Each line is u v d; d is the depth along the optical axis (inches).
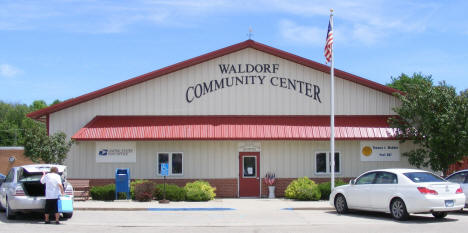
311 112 1021.2
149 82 1012.5
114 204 847.1
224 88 1018.1
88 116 1005.8
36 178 671.1
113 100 1008.2
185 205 843.4
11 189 655.8
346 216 706.2
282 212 762.2
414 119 962.7
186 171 995.9
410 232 541.3
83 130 963.3
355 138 971.9
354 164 1009.5
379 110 1027.3
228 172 997.8
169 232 558.6
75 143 993.5
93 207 795.4
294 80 1024.9
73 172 987.3
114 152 991.0
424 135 942.4
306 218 685.3
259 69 1024.2
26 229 567.5
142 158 992.9
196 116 1010.1
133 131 968.9
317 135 973.2
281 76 1024.2
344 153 1010.7
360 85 1030.4
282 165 1003.3
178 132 967.6
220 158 1000.2
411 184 631.2
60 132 982.4
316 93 1024.2
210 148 1001.5
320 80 1028.5
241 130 974.4
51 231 552.1
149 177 989.2
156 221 658.8
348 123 1002.7
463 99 922.1
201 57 1007.6
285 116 1017.5
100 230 570.6
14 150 1812.3
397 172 659.4
